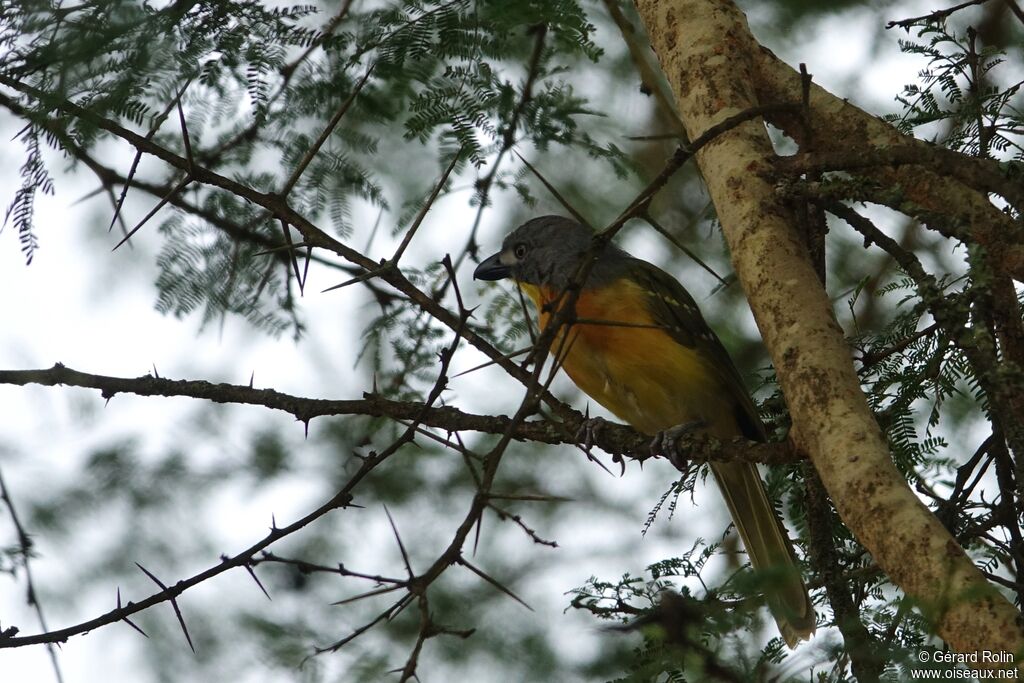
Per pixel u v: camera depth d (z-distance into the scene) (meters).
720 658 5.27
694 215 14.52
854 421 5.64
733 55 7.55
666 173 6.46
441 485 13.46
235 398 8.05
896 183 7.34
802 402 5.87
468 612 12.34
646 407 10.41
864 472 5.41
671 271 14.49
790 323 6.15
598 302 10.28
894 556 5.13
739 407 10.59
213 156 11.09
